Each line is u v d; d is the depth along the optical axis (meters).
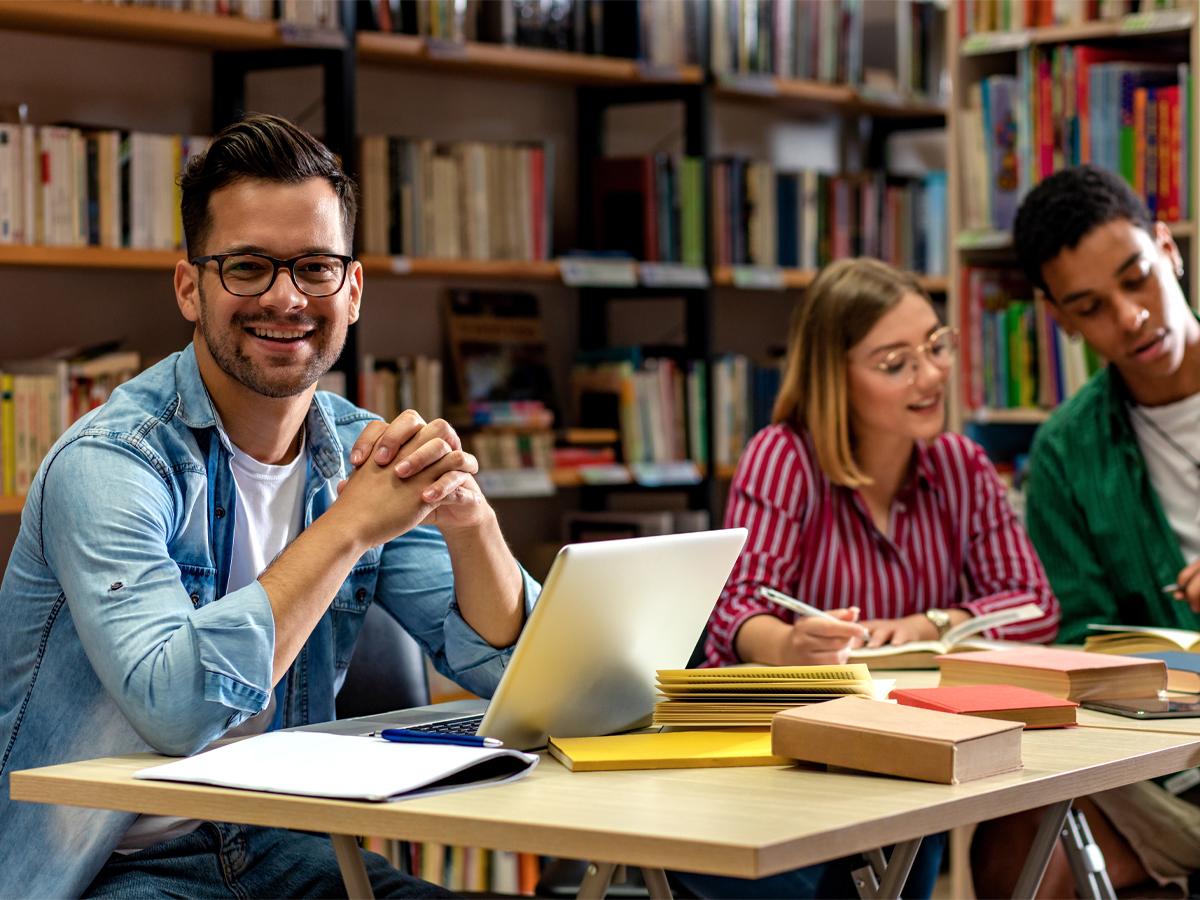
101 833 1.49
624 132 4.11
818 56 4.10
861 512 2.38
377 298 3.57
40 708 1.56
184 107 3.28
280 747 1.33
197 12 3.01
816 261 4.15
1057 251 2.47
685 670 1.46
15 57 3.04
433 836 1.12
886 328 2.32
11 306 3.04
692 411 3.81
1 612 1.61
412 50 3.31
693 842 1.02
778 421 2.44
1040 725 1.49
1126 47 3.28
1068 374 3.27
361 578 1.80
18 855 1.52
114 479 1.49
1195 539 2.54
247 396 1.64
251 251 1.55
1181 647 1.99
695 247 3.83
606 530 3.74
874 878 1.70
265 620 1.39
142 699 1.36
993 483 2.47
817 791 1.18
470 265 3.40
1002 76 3.41
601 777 1.26
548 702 1.39
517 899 2.18
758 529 2.32
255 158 1.56
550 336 3.94
